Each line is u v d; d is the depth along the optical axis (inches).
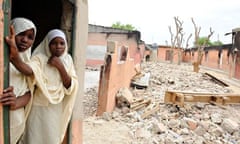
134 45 918.4
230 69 883.4
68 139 138.6
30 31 88.0
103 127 297.3
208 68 1320.1
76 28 145.5
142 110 380.2
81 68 164.4
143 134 284.0
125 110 365.1
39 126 103.1
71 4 140.6
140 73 635.5
